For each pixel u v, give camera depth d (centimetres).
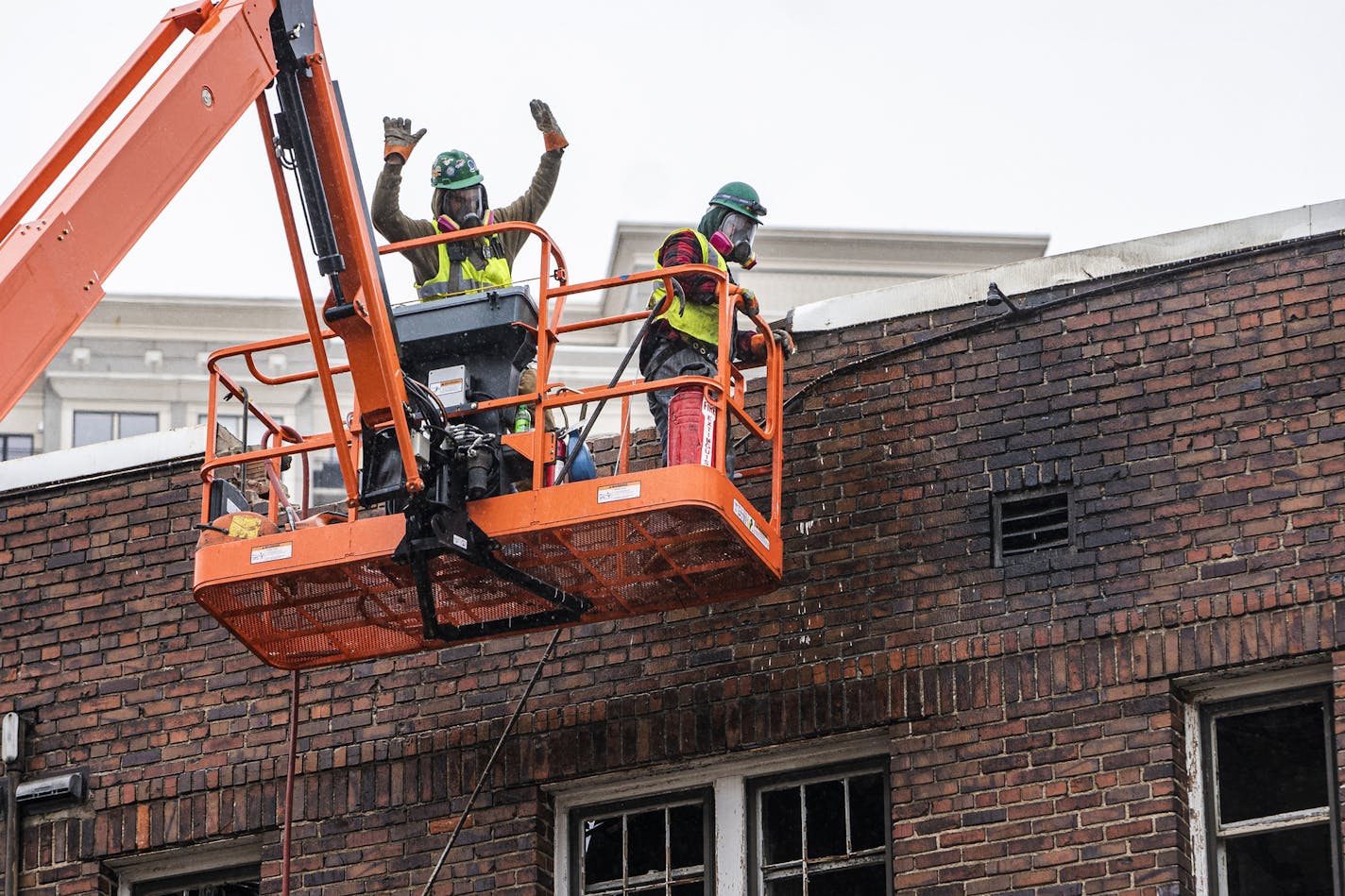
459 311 1498
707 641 1603
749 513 1468
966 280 1631
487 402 1473
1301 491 1488
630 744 1594
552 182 1667
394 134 1623
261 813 1667
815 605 1584
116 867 1705
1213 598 1481
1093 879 1441
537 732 1622
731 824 1570
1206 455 1521
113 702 1736
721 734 1573
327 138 1443
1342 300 1525
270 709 1695
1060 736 1486
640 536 1448
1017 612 1530
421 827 1625
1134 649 1488
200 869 1698
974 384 1603
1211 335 1550
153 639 1747
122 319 4803
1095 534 1530
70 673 1755
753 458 1645
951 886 1475
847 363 1641
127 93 1345
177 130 1325
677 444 1449
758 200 1569
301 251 1439
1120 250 1595
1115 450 1547
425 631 1512
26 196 1285
